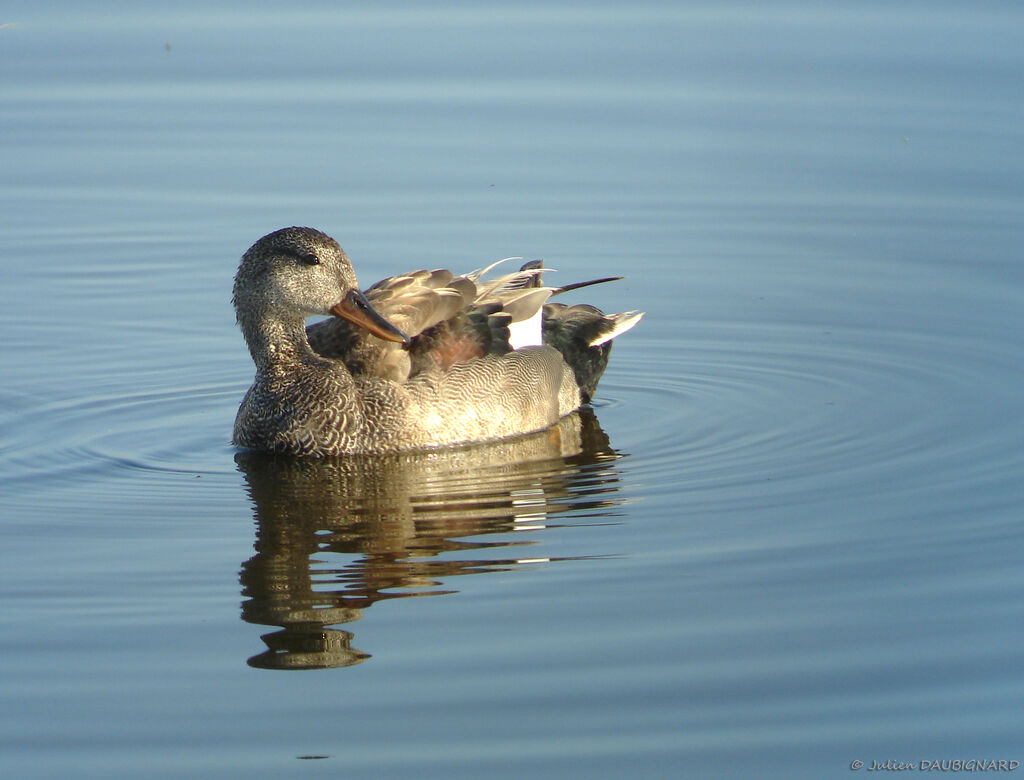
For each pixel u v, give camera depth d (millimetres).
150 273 20719
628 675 10562
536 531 13234
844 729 9906
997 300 19453
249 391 16000
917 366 17766
